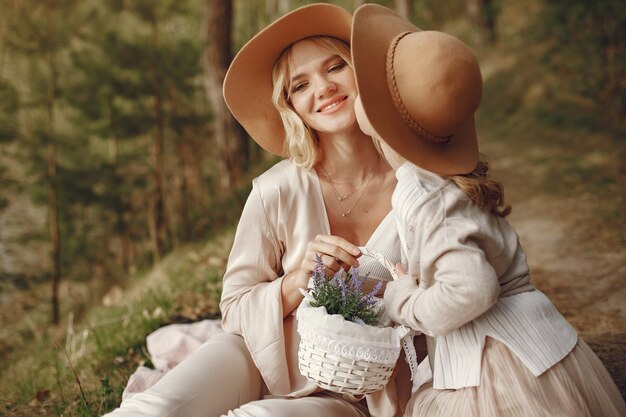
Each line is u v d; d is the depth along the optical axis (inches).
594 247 243.6
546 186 350.9
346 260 94.4
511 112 545.0
